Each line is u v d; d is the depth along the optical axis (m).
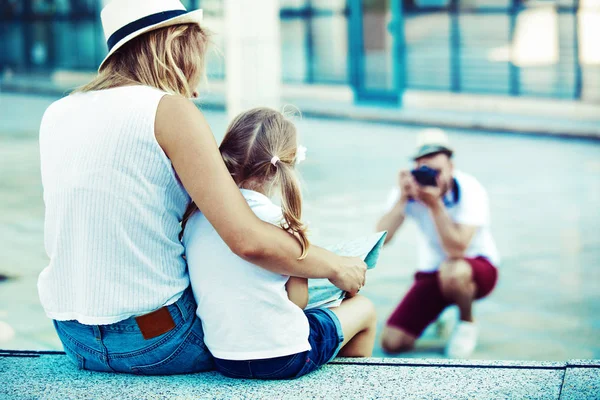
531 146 12.58
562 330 5.18
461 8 16.08
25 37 25.62
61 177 2.25
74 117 2.26
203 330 2.41
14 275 6.16
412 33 16.89
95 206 2.20
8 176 10.29
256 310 2.33
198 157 2.16
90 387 2.37
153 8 2.28
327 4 18.11
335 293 2.59
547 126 13.47
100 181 2.19
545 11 14.99
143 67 2.29
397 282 6.21
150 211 2.23
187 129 2.17
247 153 2.37
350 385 2.38
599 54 14.45
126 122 2.18
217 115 13.50
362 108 16.67
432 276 5.02
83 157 2.21
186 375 2.46
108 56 2.30
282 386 2.37
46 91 22.06
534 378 2.41
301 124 15.53
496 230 7.68
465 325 4.96
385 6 17.19
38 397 2.30
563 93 14.94
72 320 2.35
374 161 11.29
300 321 2.37
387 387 2.36
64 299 2.31
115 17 2.29
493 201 8.88
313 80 18.81
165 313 2.32
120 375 2.46
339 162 11.27
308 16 18.53
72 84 23.03
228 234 2.18
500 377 2.42
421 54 16.81
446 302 4.96
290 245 2.26
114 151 2.18
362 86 17.80
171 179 2.23
